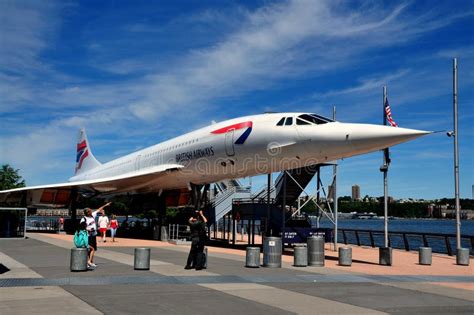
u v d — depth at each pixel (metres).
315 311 7.71
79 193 33.41
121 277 10.98
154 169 26.41
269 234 21.48
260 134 19.39
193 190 25.92
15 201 36.50
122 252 17.55
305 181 23.25
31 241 22.95
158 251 18.33
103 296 8.59
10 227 26.44
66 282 10.12
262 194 26.67
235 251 19.83
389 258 15.87
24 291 8.98
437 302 8.80
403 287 10.67
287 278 11.59
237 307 7.89
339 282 11.17
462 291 10.27
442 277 12.98
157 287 9.71
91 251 12.59
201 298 8.61
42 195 32.00
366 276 12.46
